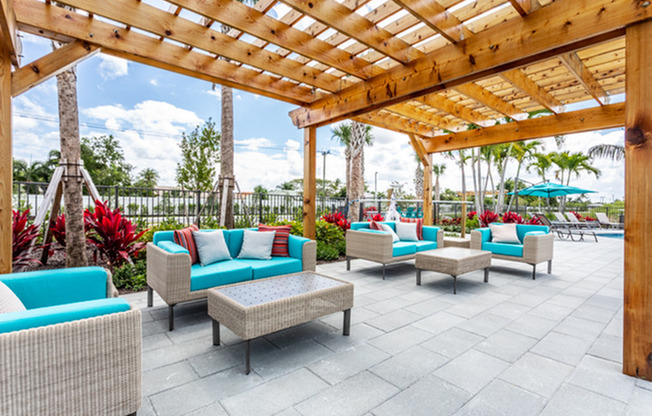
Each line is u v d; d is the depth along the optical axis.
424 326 2.76
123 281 3.74
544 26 2.52
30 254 3.91
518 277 4.66
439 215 12.05
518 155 12.09
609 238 10.07
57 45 3.62
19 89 2.52
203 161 7.71
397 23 3.13
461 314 3.06
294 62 3.80
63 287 1.91
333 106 4.42
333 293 2.42
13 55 2.38
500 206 12.09
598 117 4.63
